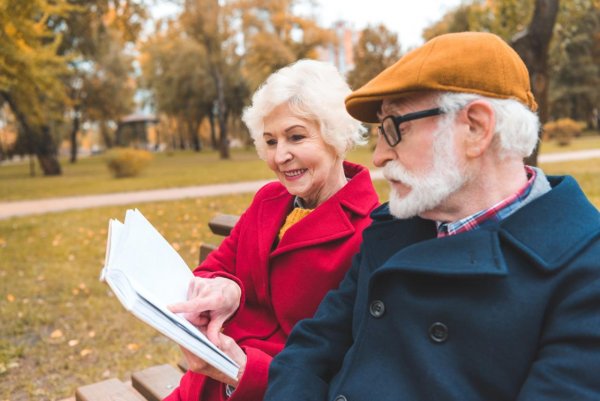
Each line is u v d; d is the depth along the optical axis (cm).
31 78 1124
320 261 169
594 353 98
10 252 719
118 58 3403
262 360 155
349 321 146
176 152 5634
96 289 535
